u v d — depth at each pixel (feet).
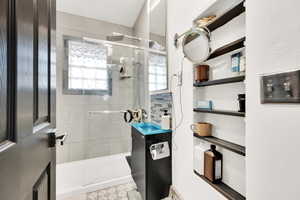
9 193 1.22
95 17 7.64
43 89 2.12
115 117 7.91
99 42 7.33
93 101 7.57
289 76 1.75
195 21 3.70
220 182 3.16
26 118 1.53
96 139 7.57
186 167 3.99
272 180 1.92
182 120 4.19
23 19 1.46
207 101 3.45
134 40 8.22
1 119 1.14
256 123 2.13
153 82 6.00
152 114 6.01
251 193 2.19
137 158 5.01
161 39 5.39
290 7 1.75
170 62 4.87
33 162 1.74
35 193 1.81
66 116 7.10
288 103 1.76
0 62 1.12
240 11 2.70
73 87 7.22
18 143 1.37
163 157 4.42
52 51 2.54
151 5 6.09
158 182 4.43
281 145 1.84
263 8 2.04
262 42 2.06
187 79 3.98
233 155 2.94
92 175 6.22
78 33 7.34
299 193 1.67
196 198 3.60
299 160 1.67
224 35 3.19
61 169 6.56
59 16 6.97
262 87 2.05
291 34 1.74
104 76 7.75
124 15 7.56
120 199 4.89
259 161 2.09
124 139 8.06
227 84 3.12
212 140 3.21
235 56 2.84
